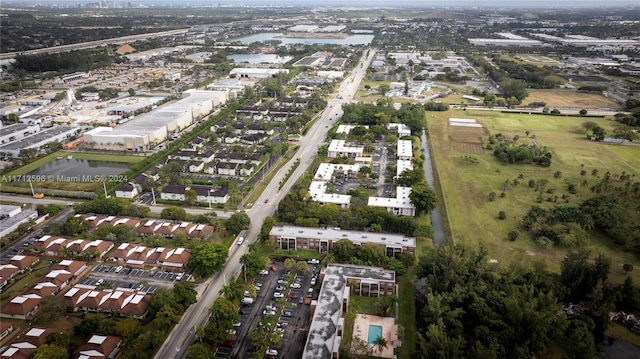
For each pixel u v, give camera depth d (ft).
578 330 390.63
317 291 479.00
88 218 611.88
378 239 549.95
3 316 435.94
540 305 409.69
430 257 476.95
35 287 464.65
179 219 621.72
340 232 564.71
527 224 608.60
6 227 581.53
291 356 392.88
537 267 484.33
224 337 394.52
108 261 531.50
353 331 424.46
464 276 448.24
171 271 513.86
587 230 604.08
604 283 449.48
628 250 561.02
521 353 369.09
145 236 582.35
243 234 590.96
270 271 515.50
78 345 393.09
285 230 571.28
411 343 411.34
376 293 474.90
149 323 428.56
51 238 559.79
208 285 487.61
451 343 368.27
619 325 438.40
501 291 427.33
